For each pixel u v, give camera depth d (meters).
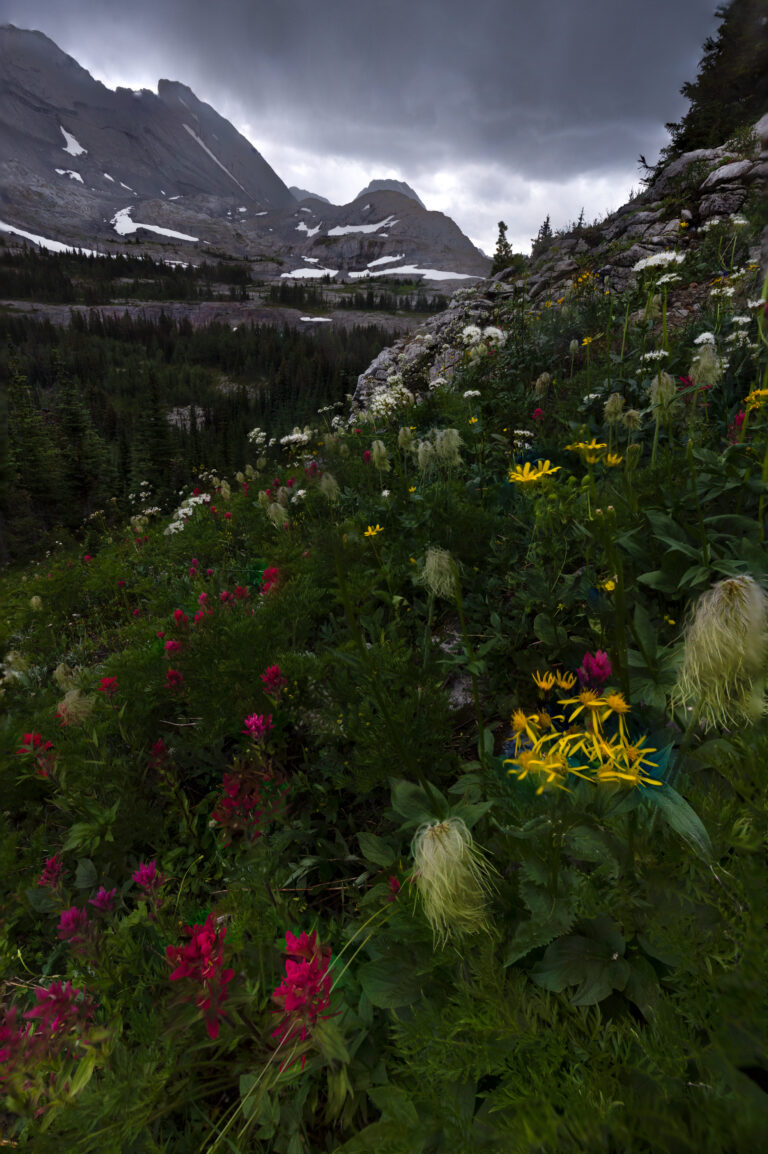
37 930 2.73
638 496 3.28
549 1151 1.00
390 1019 1.72
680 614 2.67
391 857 2.10
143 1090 1.58
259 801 2.41
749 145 11.52
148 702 3.69
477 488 5.07
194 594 5.64
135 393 162.00
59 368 126.94
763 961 0.94
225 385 185.00
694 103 14.84
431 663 3.07
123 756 3.39
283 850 2.52
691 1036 1.12
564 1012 1.34
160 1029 1.68
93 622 8.05
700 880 1.24
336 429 10.99
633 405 5.30
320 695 3.21
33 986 2.16
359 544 4.48
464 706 3.15
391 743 2.45
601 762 1.25
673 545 2.54
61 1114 1.56
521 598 3.19
